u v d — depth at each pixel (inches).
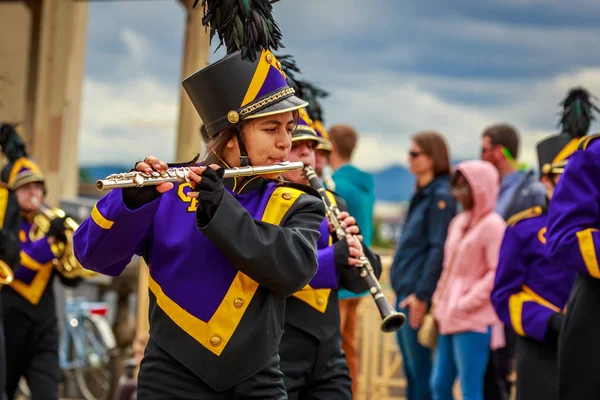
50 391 329.1
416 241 327.3
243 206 153.7
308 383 209.2
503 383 339.3
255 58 150.6
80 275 335.0
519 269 239.6
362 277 214.4
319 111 257.4
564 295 235.8
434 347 314.5
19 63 563.2
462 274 308.7
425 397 330.0
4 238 285.1
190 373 146.8
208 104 153.0
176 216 150.9
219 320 146.4
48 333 332.8
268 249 143.2
